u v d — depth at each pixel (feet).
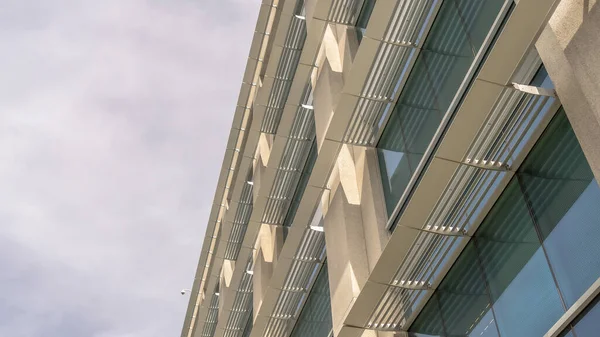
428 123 50.16
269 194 80.23
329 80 65.51
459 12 47.62
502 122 38.73
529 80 38.50
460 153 40.19
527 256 38.19
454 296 44.96
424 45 52.24
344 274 55.21
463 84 45.32
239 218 98.99
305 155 77.36
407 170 52.24
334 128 58.90
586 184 34.58
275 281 71.67
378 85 55.62
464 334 43.01
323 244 67.97
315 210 65.77
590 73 30.32
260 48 92.63
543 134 38.40
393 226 53.06
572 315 33.22
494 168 40.57
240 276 91.35
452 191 42.06
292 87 73.05
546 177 37.63
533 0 33.50
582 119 31.48
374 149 58.85
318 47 70.23
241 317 96.37
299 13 82.38
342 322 53.21
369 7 64.95
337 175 61.31
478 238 43.32
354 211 57.98
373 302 49.14
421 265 46.60
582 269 33.91
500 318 39.65
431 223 44.04
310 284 70.08
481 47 43.70
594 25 30.53
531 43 35.53
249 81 95.86
